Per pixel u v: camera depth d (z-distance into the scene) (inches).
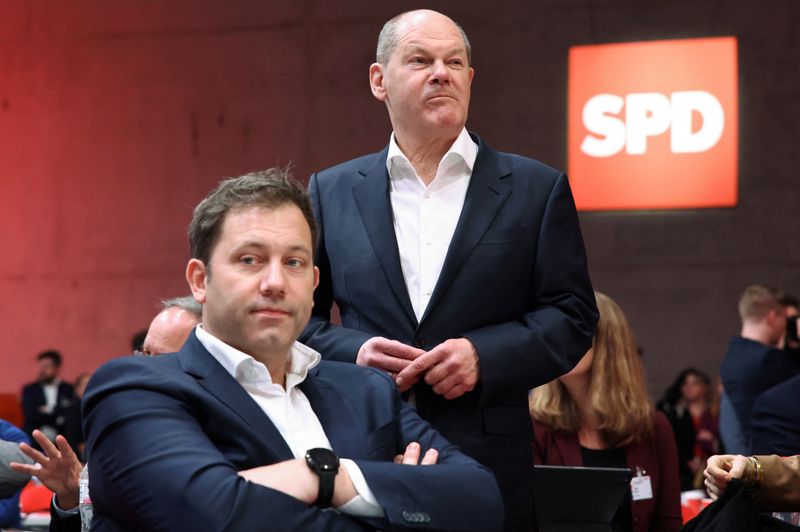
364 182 140.6
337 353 129.5
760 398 167.2
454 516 97.7
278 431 102.1
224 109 570.3
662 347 509.4
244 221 103.0
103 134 584.7
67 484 143.2
